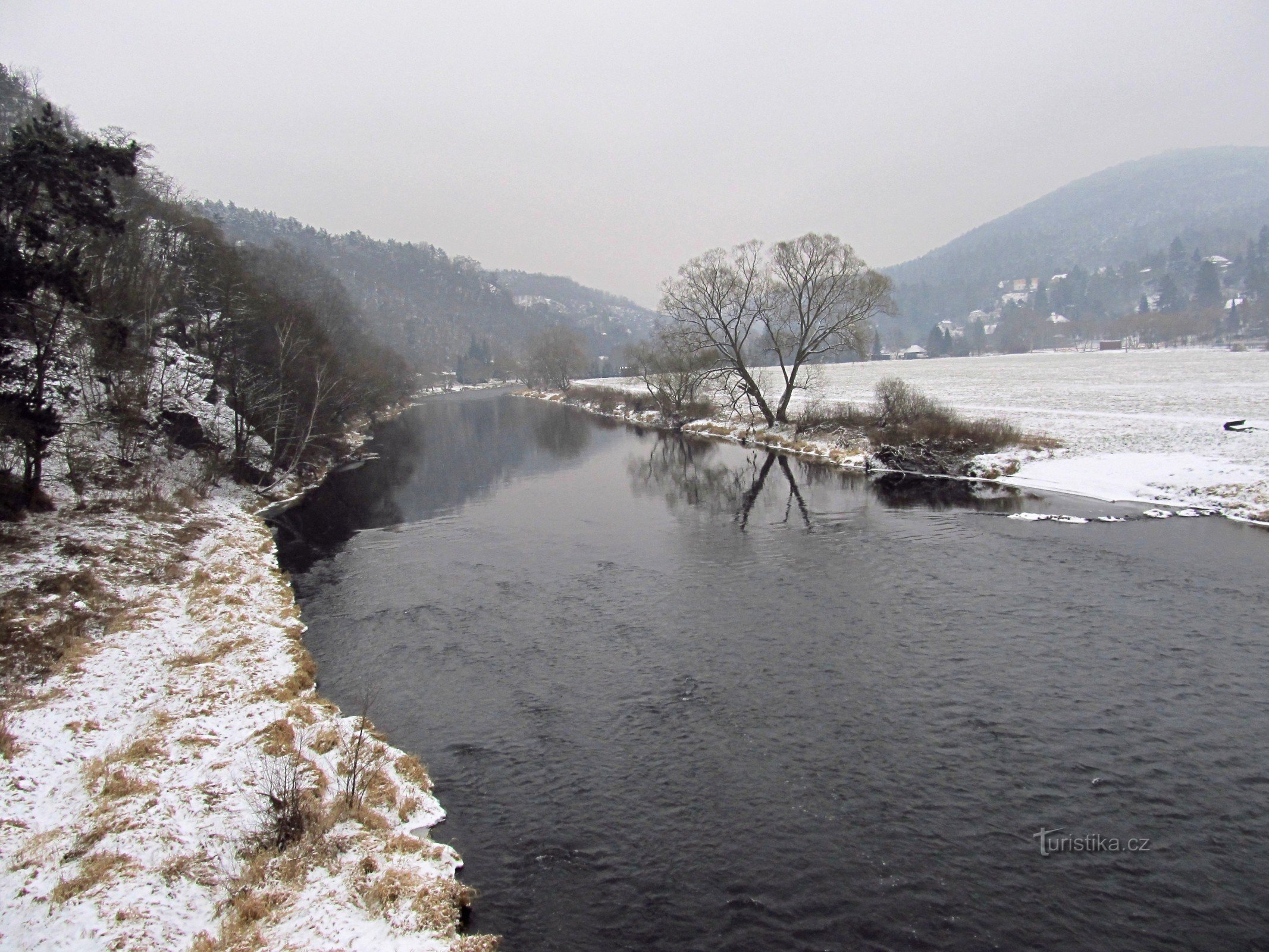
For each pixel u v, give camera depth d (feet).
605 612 69.31
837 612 66.54
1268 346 538.47
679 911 32.09
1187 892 32.22
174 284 145.79
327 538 103.19
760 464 154.71
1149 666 52.90
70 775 38.68
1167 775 40.42
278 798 36.01
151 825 33.86
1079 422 155.94
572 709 50.55
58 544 73.15
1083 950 29.48
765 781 41.39
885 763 42.65
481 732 47.65
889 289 160.56
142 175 170.19
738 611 67.87
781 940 30.40
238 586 73.26
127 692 48.78
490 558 90.07
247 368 139.03
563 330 539.70
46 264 69.15
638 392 335.88
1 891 29.43
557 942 30.40
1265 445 115.85
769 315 183.42
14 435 77.51
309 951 27.48
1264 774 40.14
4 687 46.24
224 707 47.11
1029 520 94.68
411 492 139.13
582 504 122.52
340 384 163.32
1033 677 52.08
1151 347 655.35
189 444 125.29
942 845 35.73
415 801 39.01
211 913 29.68
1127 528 88.12
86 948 26.68
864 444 150.92
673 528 101.96
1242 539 81.15
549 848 36.27
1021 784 40.27
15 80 172.76
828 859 35.12
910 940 30.25
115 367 99.81
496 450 200.54
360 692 53.62
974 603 66.85
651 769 42.96
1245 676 50.78
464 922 31.40
